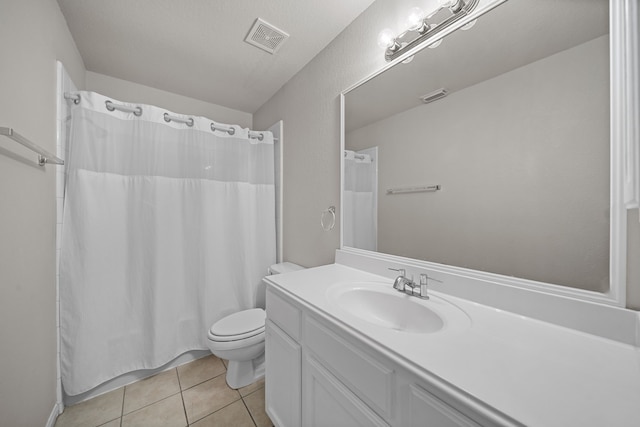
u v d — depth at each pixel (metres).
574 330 0.65
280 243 2.13
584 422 0.38
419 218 1.06
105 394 1.42
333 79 1.52
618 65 0.59
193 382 1.53
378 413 0.63
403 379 0.57
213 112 2.43
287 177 2.04
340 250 1.44
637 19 0.52
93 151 1.41
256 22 1.39
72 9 1.28
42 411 1.08
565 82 0.68
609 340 0.60
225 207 1.91
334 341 0.76
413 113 1.07
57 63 1.25
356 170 1.36
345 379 0.73
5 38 0.80
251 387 1.49
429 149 1.02
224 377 1.58
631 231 0.59
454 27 0.92
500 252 0.81
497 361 0.53
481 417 0.43
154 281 1.57
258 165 2.11
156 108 1.62
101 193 1.43
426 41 1.00
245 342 1.40
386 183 1.20
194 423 1.22
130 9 1.29
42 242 1.10
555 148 0.70
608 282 0.63
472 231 0.88
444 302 0.87
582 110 0.65
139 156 1.58
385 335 0.64
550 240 0.71
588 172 0.64
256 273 2.08
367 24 1.29
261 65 1.80
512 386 0.45
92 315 1.38
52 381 1.20
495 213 0.82
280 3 1.26
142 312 1.57
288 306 1.01
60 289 1.30
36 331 1.03
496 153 0.82
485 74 0.84
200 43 1.56
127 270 1.54
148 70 1.85
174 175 1.70
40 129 1.07
